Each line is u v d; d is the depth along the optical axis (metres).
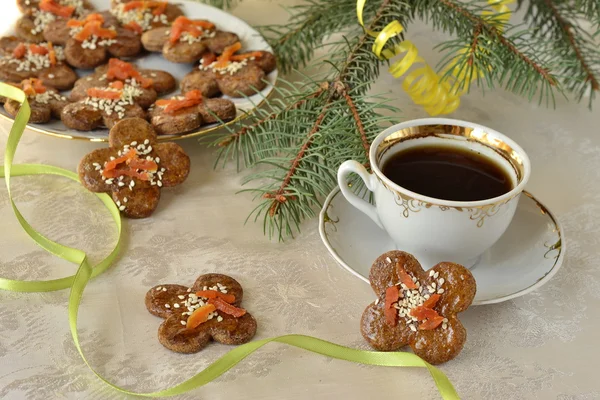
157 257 0.59
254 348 0.53
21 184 0.64
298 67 0.75
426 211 0.54
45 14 0.74
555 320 0.56
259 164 0.67
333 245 0.58
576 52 0.72
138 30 0.73
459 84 0.66
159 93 0.69
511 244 0.59
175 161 0.63
